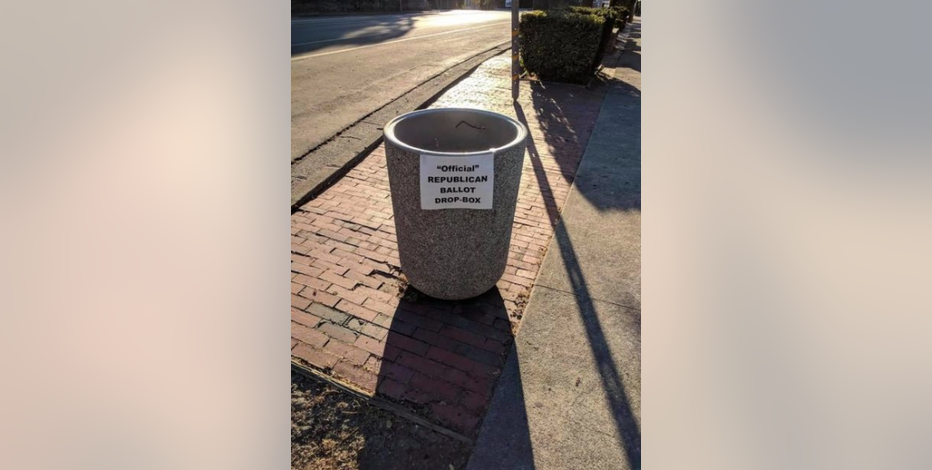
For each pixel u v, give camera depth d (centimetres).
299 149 537
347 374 261
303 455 221
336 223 405
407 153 255
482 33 1805
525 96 819
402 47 1345
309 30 1781
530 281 338
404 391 252
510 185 272
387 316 301
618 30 1467
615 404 246
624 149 586
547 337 287
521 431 233
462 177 255
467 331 291
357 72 963
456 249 279
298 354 271
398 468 217
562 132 643
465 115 305
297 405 242
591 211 431
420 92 799
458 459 221
